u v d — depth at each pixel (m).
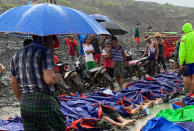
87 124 4.45
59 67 6.83
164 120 3.62
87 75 7.49
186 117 4.11
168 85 7.09
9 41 13.55
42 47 2.80
